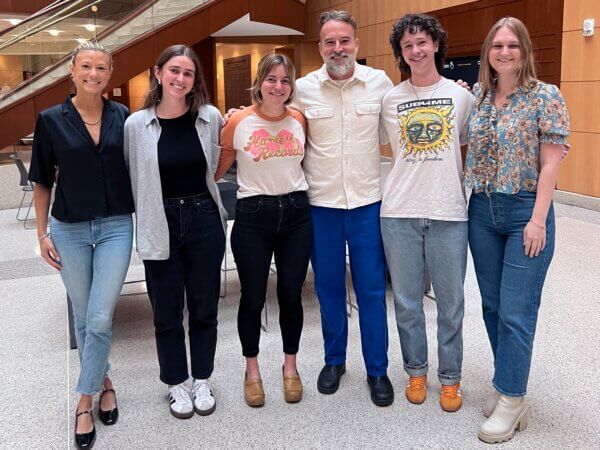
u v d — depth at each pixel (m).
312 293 3.96
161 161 2.18
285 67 2.19
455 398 2.36
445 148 2.21
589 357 2.81
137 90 13.79
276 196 2.30
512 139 2.03
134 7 8.85
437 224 2.26
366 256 2.42
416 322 2.40
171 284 2.30
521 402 2.17
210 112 2.26
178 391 2.42
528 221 2.05
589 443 2.11
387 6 10.45
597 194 6.63
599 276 4.11
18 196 7.99
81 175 2.11
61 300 3.94
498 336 2.21
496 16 7.91
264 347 3.08
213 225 2.30
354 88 2.34
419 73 2.19
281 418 2.34
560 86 6.93
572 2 6.64
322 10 12.21
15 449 2.15
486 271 2.23
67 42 8.30
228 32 11.82
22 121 8.04
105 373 2.29
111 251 2.18
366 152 2.37
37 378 2.75
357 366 2.82
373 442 2.15
